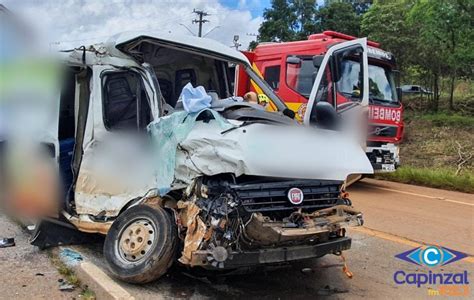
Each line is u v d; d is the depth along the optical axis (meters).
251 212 3.93
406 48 22.30
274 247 4.07
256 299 4.39
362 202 9.17
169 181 4.38
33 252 5.47
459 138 18.55
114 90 5.09
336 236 4.50
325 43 10.51
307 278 4.96
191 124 4.37
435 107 22.56
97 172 5.03
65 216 5.38
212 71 6.14
